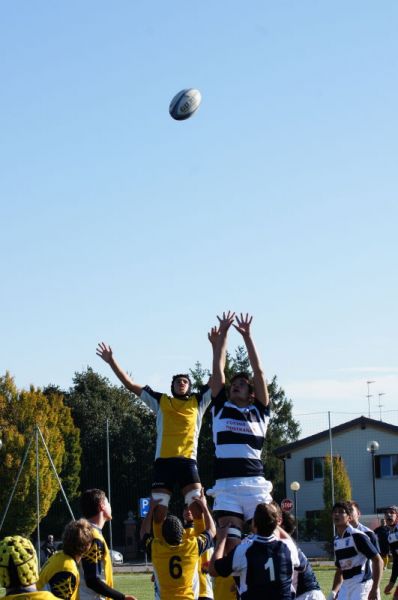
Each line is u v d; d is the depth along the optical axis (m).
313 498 71.12
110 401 87.25
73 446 73.50
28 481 63.34
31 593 8.45
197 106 17.02
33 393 70.00
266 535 9.92
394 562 21.73
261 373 11.76
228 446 11.47
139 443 78.75
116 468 77.31
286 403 80.19
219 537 11.11
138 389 14.30
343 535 16.27
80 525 10.32
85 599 11.01
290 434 80.19
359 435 70.38
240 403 11.66
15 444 64.44
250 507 11.30
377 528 21.94
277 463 75.88
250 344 11.86
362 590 16.14
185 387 14.20
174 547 13.23
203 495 13.95
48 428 68.38
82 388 88.50
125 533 72.00
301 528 64.44
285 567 9.82
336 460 61.19
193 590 13.27
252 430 11.52
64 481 72.75
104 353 14.50
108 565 11.30
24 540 8.65
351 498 66.69
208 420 64.56
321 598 12.18
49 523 72.12
